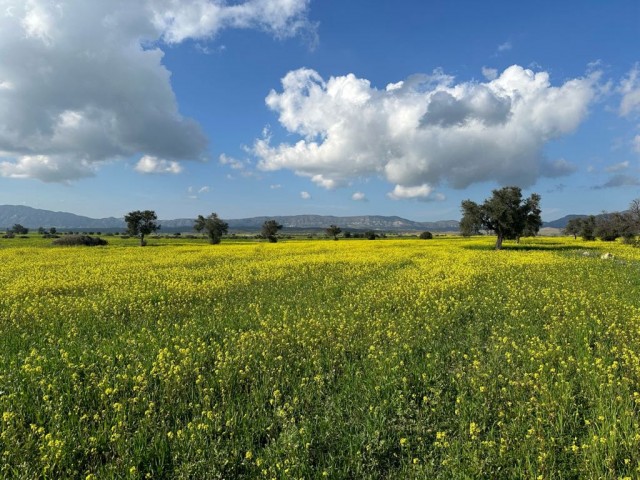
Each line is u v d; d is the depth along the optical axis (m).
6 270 23.66
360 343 9.18
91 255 36.22
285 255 34.19
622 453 4.91
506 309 12.39
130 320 11.75
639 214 50.44
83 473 4.80
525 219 49.81
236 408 6.25
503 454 4.96
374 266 23.95
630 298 13.80
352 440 5.38
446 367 7.89
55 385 6.66
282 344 9.00
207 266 25.52
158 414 6.02
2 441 5.15
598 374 6.91
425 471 4.76
